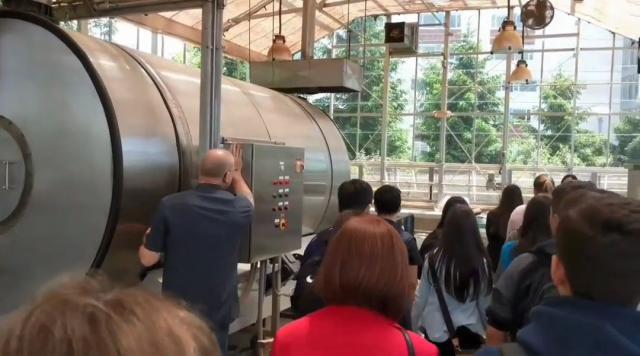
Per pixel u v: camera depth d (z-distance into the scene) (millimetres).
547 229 2123
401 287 1283
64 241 2834
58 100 2857
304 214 5012
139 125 2938
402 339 1247
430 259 2609
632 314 827
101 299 470
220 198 2520
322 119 5738
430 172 11281
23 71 2934
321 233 2389
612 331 798
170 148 3141
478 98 13086
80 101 2814
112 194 2727
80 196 2803
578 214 894
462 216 2543
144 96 3109
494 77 12992
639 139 12172
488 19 12914
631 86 12211
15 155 2936
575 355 802
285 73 5812
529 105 12742
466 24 13078
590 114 12500
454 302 2561
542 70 12641
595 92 12461
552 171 12055
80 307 454
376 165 12859
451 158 13117
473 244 2529
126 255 2885
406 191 12297
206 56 3232
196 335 492
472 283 2518
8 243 2953
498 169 12148
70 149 2834
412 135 13375
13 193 2934
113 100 2816
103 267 2775
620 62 12227
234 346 3740
